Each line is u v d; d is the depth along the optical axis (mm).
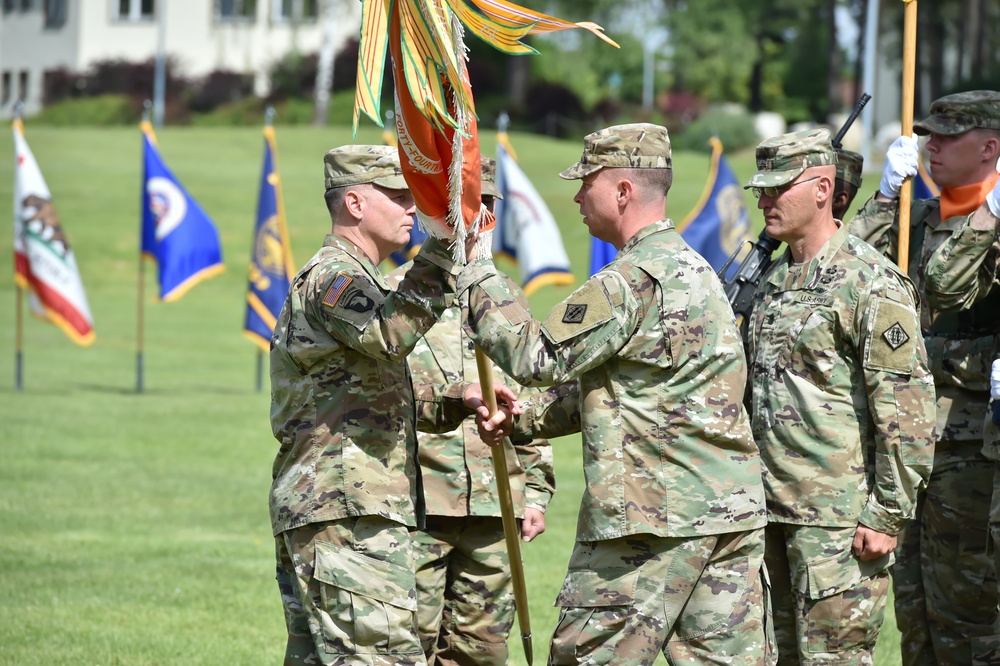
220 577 15258
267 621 13445
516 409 8961
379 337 7699
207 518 18578
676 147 89562
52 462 22266
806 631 8812
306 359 8109
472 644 10234
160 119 97062
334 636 7918
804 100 119500
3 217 60969
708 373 8055
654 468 8008
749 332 9289
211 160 77062
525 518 10312
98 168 73562
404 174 7535
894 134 77062
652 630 7953
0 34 111062
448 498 9922
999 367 9164
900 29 97438
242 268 56406
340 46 102812
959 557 10109
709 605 8023
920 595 10445
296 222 62844
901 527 8695
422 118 7387
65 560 15938
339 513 7953
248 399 30078
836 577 8727
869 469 8891
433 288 7699
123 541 17031
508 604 10266
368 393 8125
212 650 12312
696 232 24453
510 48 7273
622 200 8281
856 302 8711
